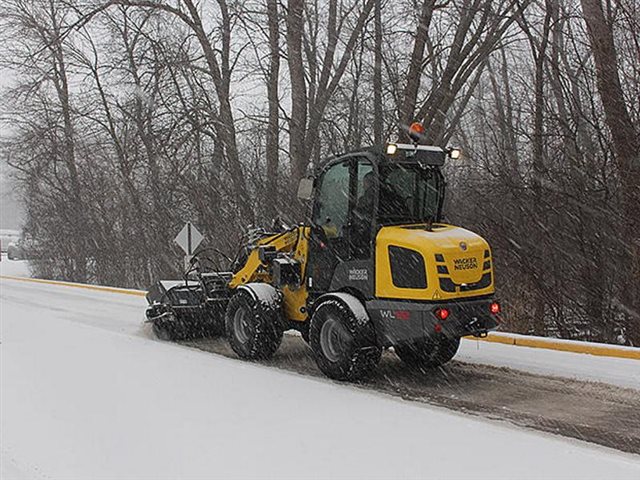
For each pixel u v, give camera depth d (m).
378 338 7.55
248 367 8.35
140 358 8.91
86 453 5.34
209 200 21.06
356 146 18.45
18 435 5.82
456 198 14.19
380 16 17.59
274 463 5.02
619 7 10.65
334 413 6.29
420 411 6.35
